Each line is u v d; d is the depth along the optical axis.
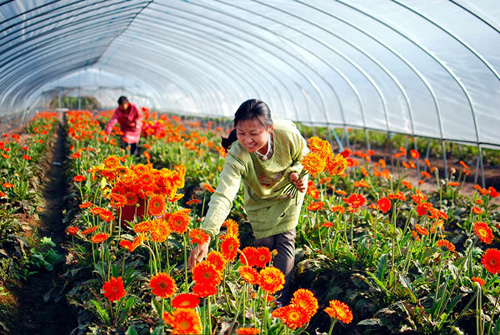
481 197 5.75
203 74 15.84
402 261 3.25
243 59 11.42
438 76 6.27
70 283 3.31
